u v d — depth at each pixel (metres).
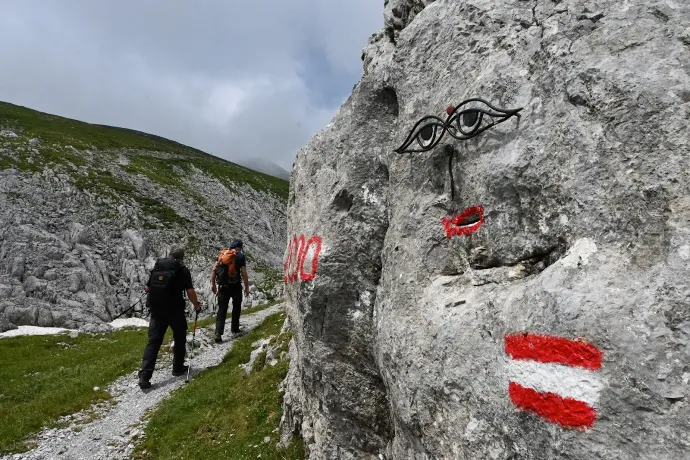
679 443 2.34
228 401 9.80
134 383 12.77
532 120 3.67
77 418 10.70
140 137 127.50
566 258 3.14
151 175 80.12
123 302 41.00
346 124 6.33
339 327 5.79
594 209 3.10
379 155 5.78
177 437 8.98
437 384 3.75
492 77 4.07
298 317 6.89
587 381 2.71
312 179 6.96
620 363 2.59
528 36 4.00
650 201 2.88
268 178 132.38
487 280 3.82
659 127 2.96
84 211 53.88
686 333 2.45
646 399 2.47
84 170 65.69
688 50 3.08
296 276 6.81
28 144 69.62
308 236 6.48
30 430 10.05
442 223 4.40
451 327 3.74
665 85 3.02
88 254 44.53
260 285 50.00
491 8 4.54
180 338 12.69
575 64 3.46
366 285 5.64
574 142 3.32
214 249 59.34
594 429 2.64
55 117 118.62
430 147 4.53
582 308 2.82
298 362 7.48
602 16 3.52
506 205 3.79
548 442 2.87
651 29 3.26
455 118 4.15
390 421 5.50
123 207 57.78
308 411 6.88
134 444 9.13
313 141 7.33
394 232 4.92
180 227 59.97
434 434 3.81
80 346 21.44
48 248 41.19
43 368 16.59
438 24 5.07
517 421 3.08
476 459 3.34
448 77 4.68
